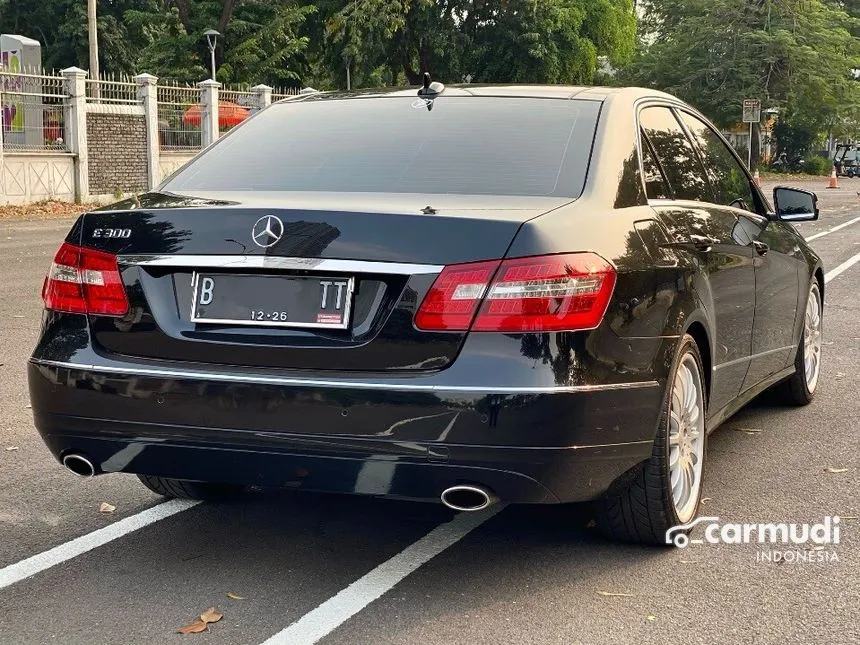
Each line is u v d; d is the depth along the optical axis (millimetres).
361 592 3531
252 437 3385
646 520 3832
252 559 3842
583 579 3650
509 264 3252
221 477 3514
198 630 3221
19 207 22172
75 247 3680
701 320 4086
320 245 3357
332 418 3303
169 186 4070
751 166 47156
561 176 3768
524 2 45156
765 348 5289
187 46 42844
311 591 3541
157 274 3555
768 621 3318
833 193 41094
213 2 43219
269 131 4355
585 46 47000
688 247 4078
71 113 23500
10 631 3229
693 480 4117
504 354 3225
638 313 3547
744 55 56781
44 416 3666
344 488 3385
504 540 4039
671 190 4312
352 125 4242
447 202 3533
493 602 3449
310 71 48688
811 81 55656
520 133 4012
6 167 21984
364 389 3271
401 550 3932
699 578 3666
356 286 3348
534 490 3301
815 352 6430
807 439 5566
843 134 66000
